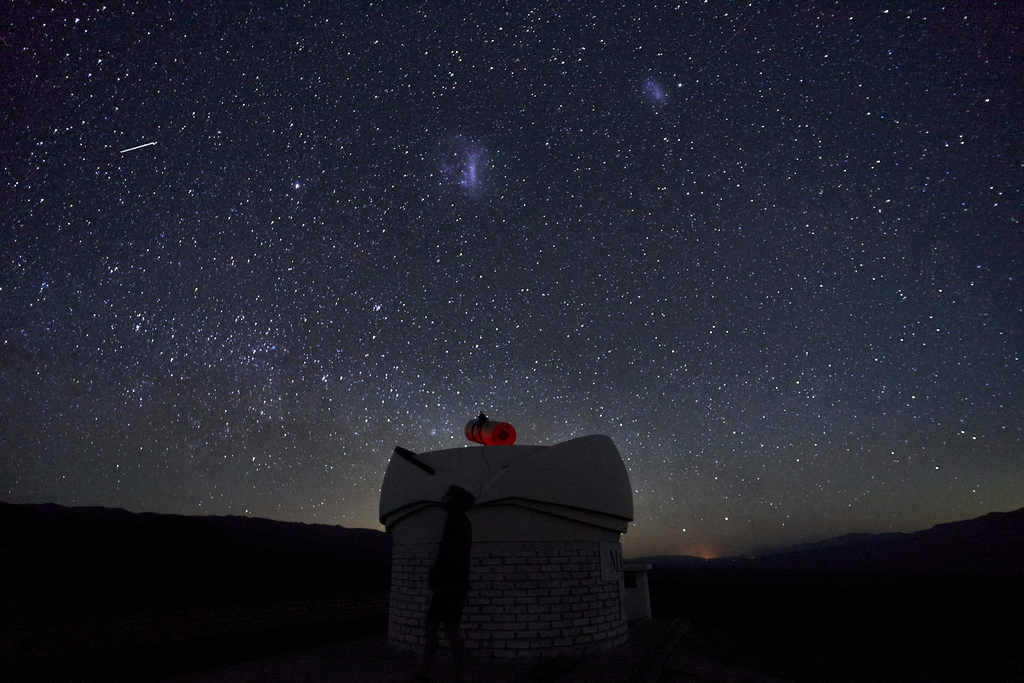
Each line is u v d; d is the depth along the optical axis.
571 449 6.88
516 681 4.95
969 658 9.55
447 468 6.69
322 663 5.66
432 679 4.86
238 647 8.14
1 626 7.33
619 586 7.21
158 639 8.56
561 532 6.56
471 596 6.18
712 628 12.54
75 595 9.98
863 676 7.76
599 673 4.95
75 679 5.65
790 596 22.25
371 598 14.95
